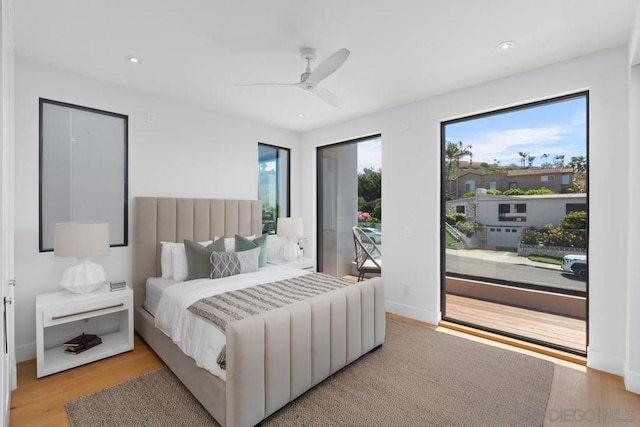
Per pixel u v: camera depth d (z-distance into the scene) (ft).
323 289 8.28
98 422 6.15
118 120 10.45
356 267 14.43
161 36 7.38
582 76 8.30
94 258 9.88
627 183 7.64
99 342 9.15
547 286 9.65
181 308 7.61
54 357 8.39
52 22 6.79
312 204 15.96
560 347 9.12
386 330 10.80
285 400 6.45
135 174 10.71
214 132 12.89
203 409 6.56
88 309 8.37
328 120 14.15
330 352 7.54
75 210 9.65
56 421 6.20
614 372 7.84
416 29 7.07
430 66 8.92
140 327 9.89
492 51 8.08
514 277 10.27
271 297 7.57
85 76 9.57
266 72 9.29
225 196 13.28
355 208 14.87
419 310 11.78
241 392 5.62
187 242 10.33
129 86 10.35
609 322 7.92
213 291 8.10
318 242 16.39
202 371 6.46
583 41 7.58
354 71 9.23
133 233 10.65
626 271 7.68
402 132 12.20
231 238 12.33
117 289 9.13
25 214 8.57
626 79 7.68
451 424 6.12
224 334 6.16
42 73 8.82
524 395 7.05
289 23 6.85
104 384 7.46
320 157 16.20
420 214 11.72
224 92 10.84
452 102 10.82
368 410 6.54
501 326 10.50
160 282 9.93
